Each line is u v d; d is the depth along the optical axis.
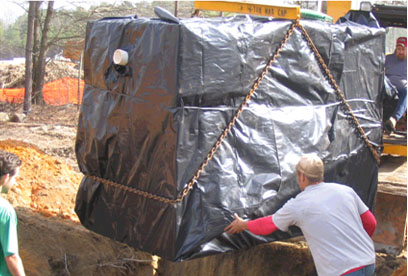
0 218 3.30
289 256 5.99
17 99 18.52
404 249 6.27
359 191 5.21
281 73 4.39
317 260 4.02
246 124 4.19
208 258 5.93
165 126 3.92
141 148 4.16
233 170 4.11
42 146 10.88
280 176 4.32
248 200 4.16
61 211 6.24
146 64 4.03
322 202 4.02
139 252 5.75
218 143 4.03
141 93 4.09
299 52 4.50
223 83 3.99
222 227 4.07
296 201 4.06
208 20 4.08
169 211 3.99
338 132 4.88
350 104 5.00
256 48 4.18
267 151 4.26
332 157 4.81
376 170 5.39
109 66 4.40
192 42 3.81
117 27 4.35
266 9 4.39
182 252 3.97
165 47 3.86
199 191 3.99
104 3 21.56
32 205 6.18
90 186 4.74
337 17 7.05
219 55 3.95
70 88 20.48
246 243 4.43
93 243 5.61
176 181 3.90
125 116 4.26
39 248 5.24
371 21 5.43
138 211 4.29
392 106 6.85
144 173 4.18
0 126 13.34
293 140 4.46
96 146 4.55
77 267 5.27
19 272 3.35
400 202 5.94
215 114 4.02
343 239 3.96
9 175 3.43
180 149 3.88
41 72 20.02
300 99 4.56
